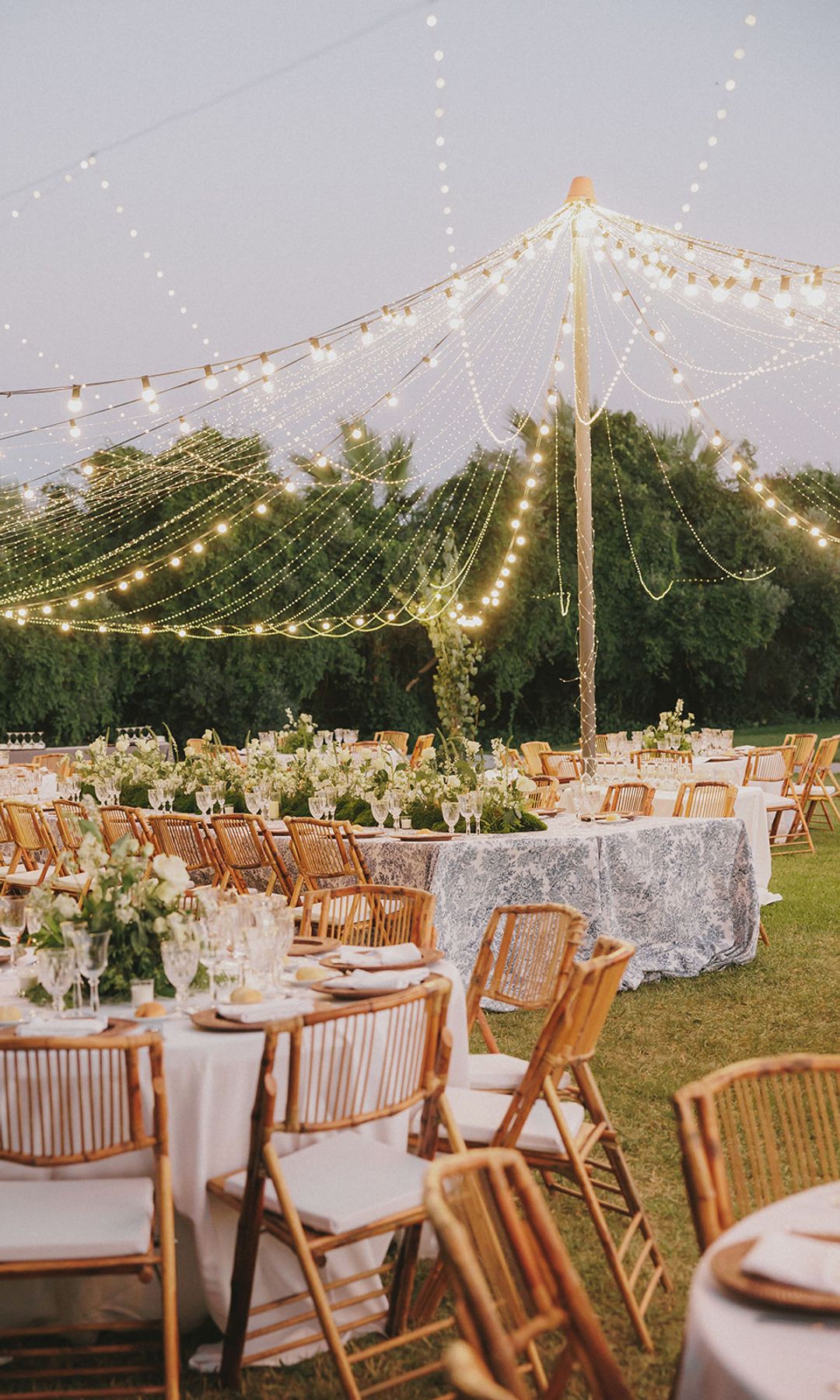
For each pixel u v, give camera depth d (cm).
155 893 309
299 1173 250
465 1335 137
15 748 1656
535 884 566
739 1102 201
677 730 1070
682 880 604
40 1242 220
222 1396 244
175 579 2264
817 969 591
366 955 330
